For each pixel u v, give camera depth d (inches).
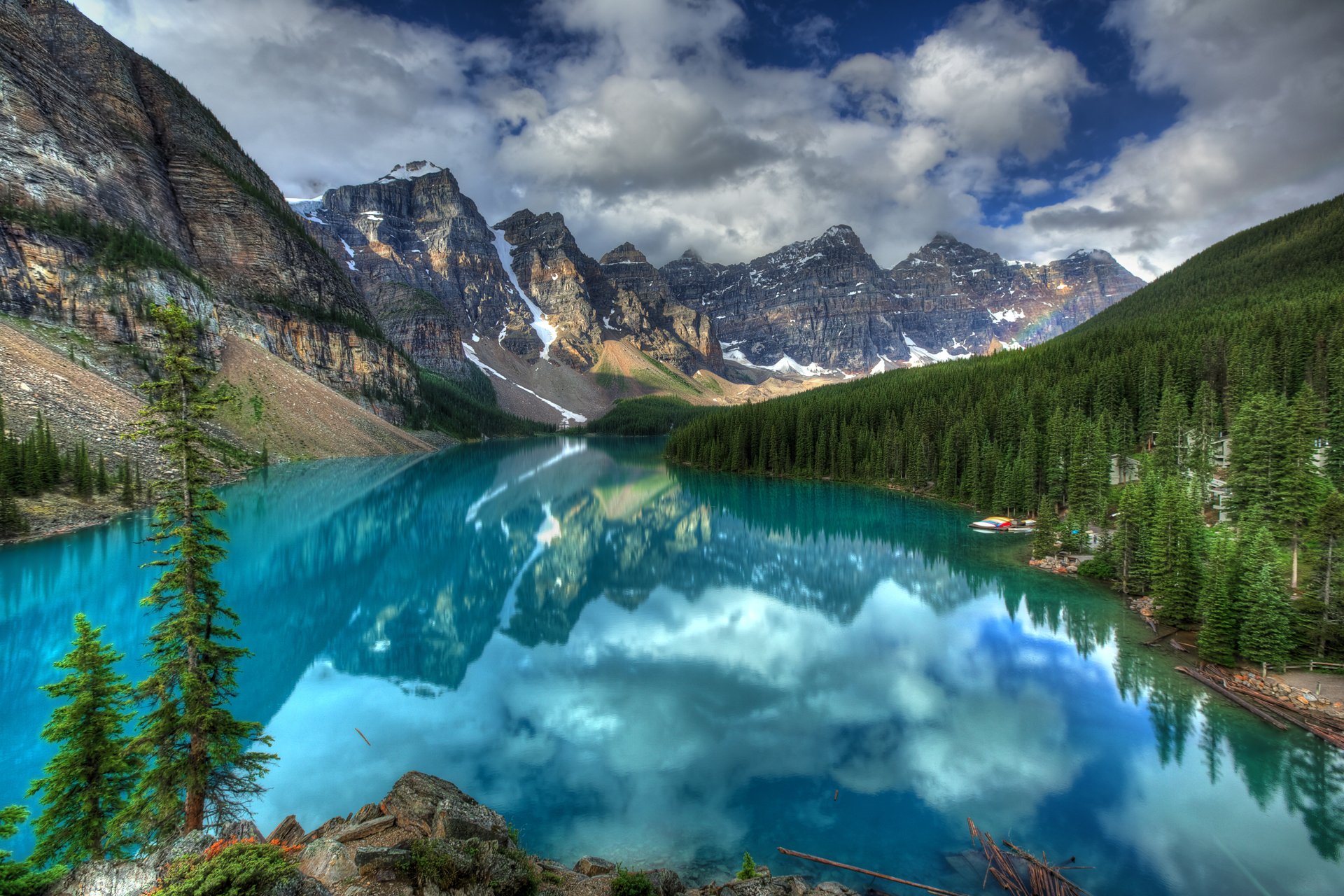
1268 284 6264.8
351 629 1985.7
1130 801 1071.0
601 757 1228.5
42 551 2549.2
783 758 1218.0
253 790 820.6
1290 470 2212.1
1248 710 1374.3
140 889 491.2
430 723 1373.0
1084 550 2780.5
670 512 4136.3
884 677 1600.6
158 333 789.2
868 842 963.3
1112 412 4040.4
